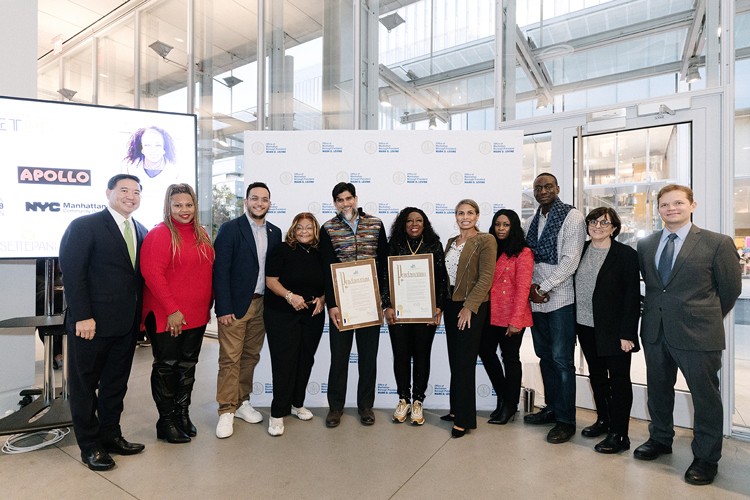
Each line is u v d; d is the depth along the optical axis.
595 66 3.21
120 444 2.17
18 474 2.00
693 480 1.92
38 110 2.59
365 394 2.58
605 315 2.20
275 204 2.90
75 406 2.01
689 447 2.31
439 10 3.83
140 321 2.24
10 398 2.85
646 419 2.71
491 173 2.84
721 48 2.53
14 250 2.51
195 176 3.15
